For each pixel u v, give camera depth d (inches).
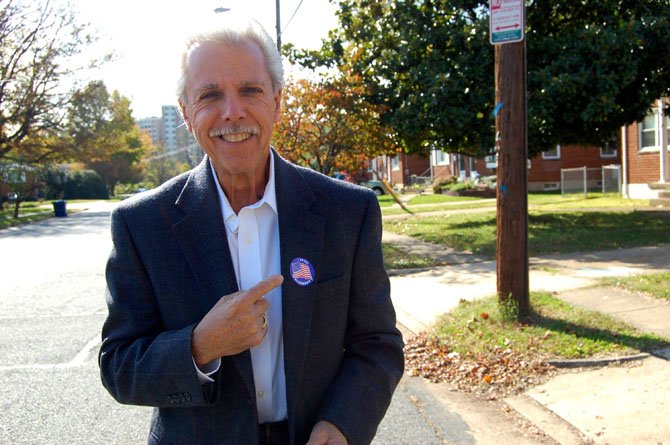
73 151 1601.9
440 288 315.9
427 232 551.8
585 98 465.1
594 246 412.5
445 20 533.3
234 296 60.2
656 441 140.5
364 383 67.9
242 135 68.2
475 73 489.4
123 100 1736.0
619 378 177.0
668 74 490.3
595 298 265.1
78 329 278.7
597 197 830.5
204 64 67.7
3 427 169.6
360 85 545.3
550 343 205.8
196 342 59.9
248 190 71.0
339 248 69.1
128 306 66.8
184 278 66.0
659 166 700.7
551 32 530.3
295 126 550.0
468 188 1091.9
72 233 866.1
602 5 498.6
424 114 502.0
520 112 229.6
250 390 63.7
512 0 224.2
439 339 223.5
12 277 447.8
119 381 63.2
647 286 276.8
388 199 1135.6
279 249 68.9
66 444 158.7
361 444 65.2
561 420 156.8
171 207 68.1
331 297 68.1
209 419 65.2
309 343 66.7
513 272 233.1
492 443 149.3
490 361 197.5
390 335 72.5
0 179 1558.8
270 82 70.9
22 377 211.3
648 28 465.4
